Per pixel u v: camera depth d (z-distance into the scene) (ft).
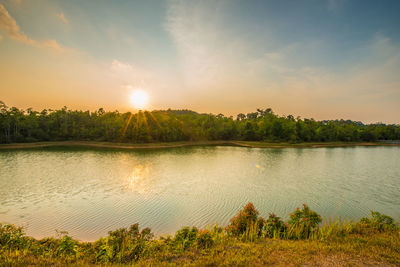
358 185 110.42
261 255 30.12
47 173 128.67
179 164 166.61
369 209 77.30
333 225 44.50
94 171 135.95
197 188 100.01
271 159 200.03
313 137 426.10
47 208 73.92
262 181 115.34
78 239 53.42
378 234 39.78
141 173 131.75
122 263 28.94
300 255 29.84
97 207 75.15
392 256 28.73
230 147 321.52
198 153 240.73
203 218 67.15
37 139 313.94
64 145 310.65
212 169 147.23
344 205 80.89
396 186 108.88
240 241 37.60
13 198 84.17
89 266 27.40
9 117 298.97
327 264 27.09
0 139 280.10
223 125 458.91
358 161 195.62
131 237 35.45
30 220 64.44
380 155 245.45
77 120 379.35
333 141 436.76
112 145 304.71
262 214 71.67
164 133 349.82
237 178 121.49
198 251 32.22
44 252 32.12
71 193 90.89
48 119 355.36
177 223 63.36
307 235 40.78
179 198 85.30
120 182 109.60
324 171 145.89
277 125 424.46
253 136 435.12
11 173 127.95
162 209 73.92
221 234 41.96
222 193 92.63
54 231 57.72
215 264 27.30
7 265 26.23
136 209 73.77
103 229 59.21
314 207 78.54
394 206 80.43
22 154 212.02
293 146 341.82
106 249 30.71
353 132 459.73
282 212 73.51
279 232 41.16
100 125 376.48
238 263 27.20
